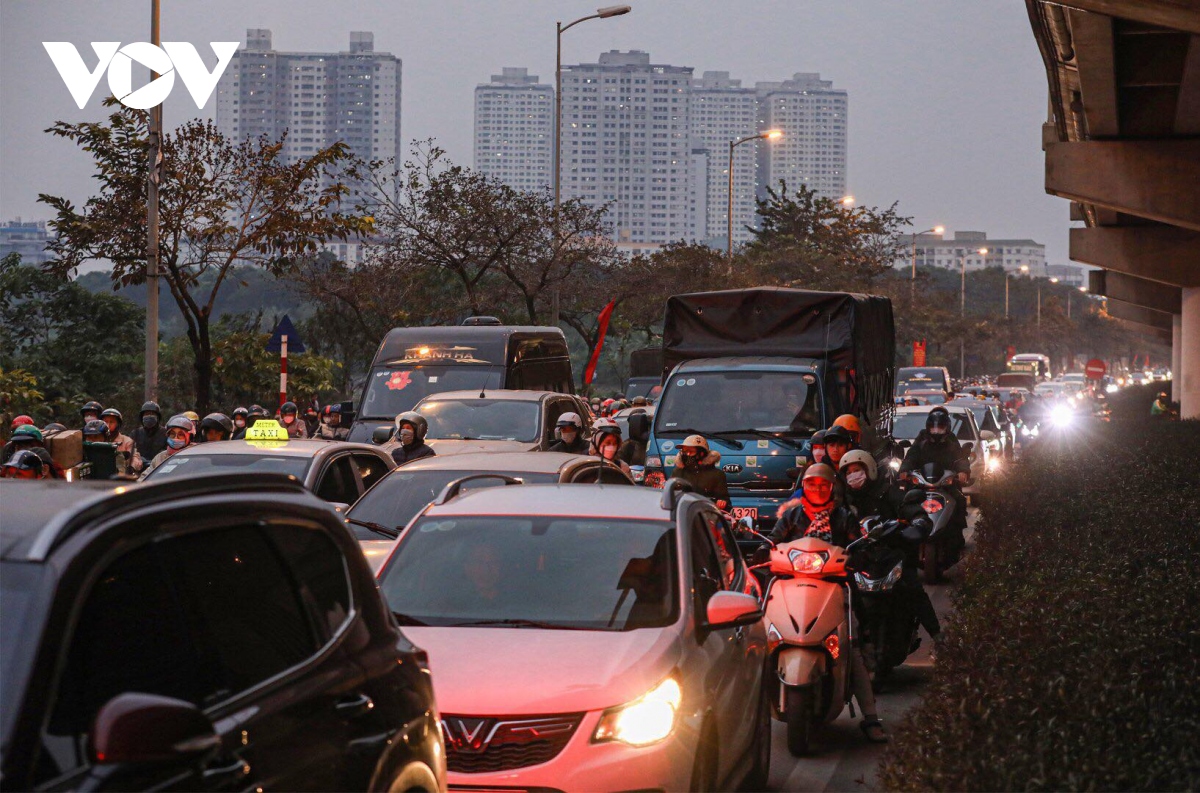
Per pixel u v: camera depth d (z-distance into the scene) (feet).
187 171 139.44
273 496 23.68
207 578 20.88
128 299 234.38
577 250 221.05
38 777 16.31
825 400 94.73
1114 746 30.19
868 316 107.34
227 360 186.29
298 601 23.38
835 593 47.39
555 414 105.50
